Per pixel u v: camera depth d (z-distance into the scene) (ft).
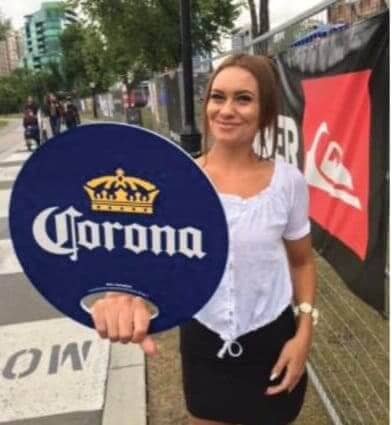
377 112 8.55
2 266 21.50
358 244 9.53
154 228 4.83
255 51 16.92
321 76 10.95
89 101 164.14
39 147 4.79
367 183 9.02
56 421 11.41
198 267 4.84
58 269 4.97
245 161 6.24
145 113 69.21
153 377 12.92
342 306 15.10
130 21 62.95
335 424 10.33
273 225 6.16
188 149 25.81
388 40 8.13
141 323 4.86
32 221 4.91
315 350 13.19
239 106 6.02
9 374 13.29
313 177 11.75
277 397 6.56
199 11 61.26
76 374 13.14
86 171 4.78
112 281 4.95
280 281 6.36
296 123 12.81
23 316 16.72
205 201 4.72
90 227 4.88
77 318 5.02
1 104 256.32
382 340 13.29
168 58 64.23
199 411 6.76
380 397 11.30
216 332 6.38
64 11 74.64
